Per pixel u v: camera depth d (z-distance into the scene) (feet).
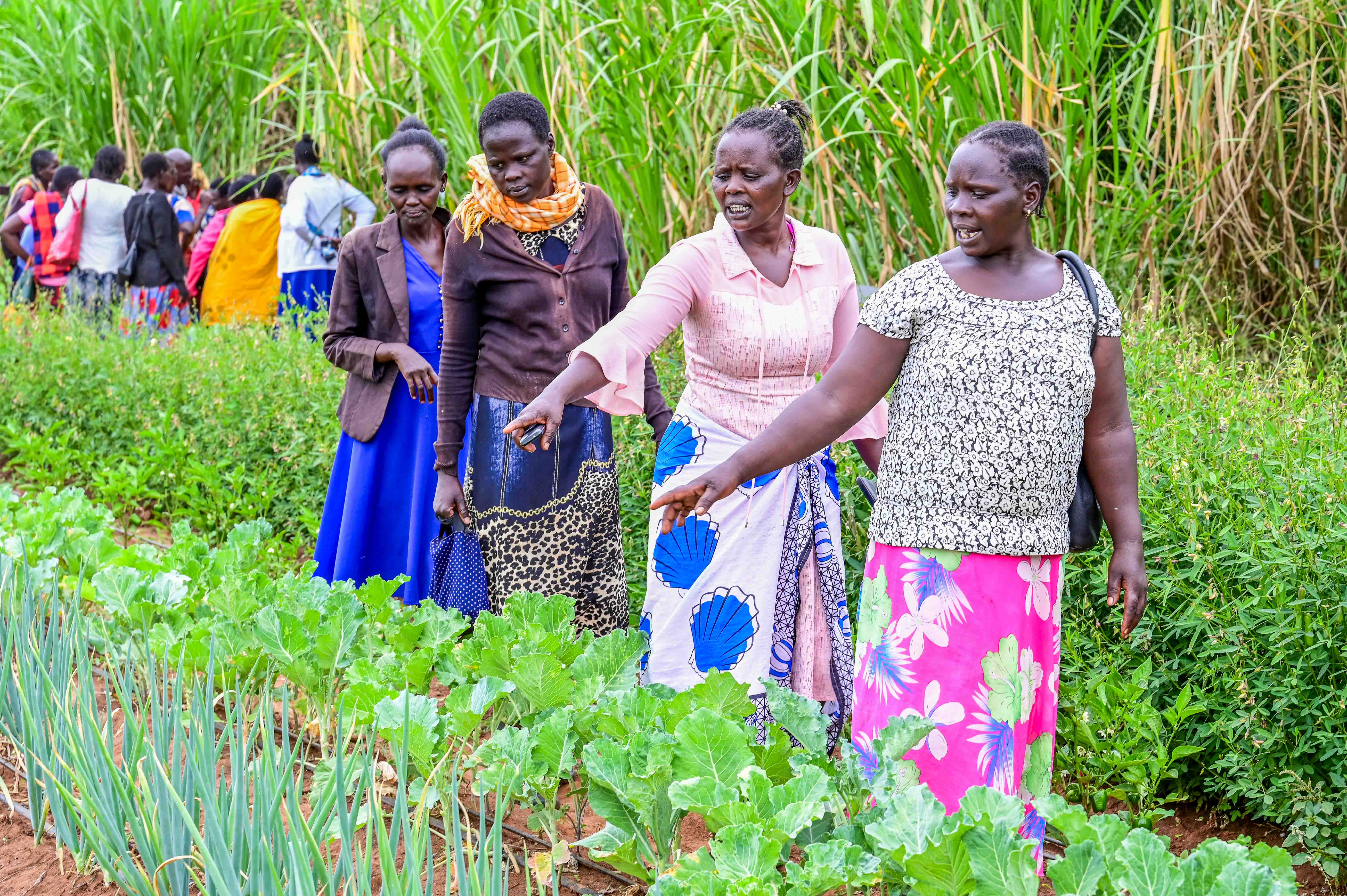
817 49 15.21
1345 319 15.88
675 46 16.16
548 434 8.57
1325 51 17.51
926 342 7.32
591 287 10.62
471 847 7.06
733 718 7.95
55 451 18.60
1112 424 7.57
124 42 30.63
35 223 28.55
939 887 6.06
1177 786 10.10
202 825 7.29
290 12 30.32
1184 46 16.63
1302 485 9.66
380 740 9.75
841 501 12.16
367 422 12.50
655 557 9.35
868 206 16.81
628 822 7.14
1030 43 15.78
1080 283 7.36
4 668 9.34
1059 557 7.67
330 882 6.52
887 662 7.67
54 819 8.15
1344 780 8.82
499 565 10.77
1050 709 7.83
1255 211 17.53
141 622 9.74
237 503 16.37
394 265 12.28
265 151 32.09
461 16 19.04
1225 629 9.52
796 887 6.16
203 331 22.57
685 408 9.34
